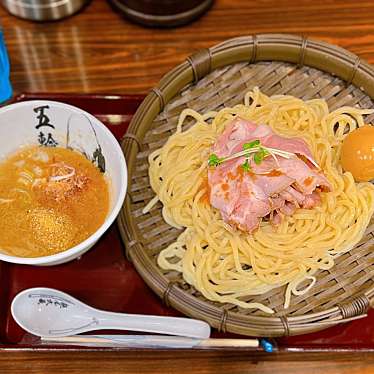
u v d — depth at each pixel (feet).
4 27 1.80
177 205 1.40
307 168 1.31
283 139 1.35
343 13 1.81
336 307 1.28
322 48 1.45
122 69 1.74
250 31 1.79
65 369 1.37
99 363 1.37
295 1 1.82
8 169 1.40
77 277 1.42
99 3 1.82
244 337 1.33
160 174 1.44
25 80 1.73
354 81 1.46
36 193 1.37
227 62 1.49
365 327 1.37
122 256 1.43
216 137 1.45
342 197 1.39
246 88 1.50
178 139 1.46
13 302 1.32
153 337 1.32
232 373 1.37
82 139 1.39
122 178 1.29
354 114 1.46
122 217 1.34
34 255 1.31
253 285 1.35
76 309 1.35
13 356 1.37
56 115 1.37
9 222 1.33
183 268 1.35
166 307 1.39
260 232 1.38
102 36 1.78
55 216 1.34
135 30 1.79
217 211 1.40
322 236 1.38
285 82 1.51
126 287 1.41
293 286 1.34
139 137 1.42
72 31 1.79
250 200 1.30
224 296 1.34
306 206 1.37
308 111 1.46
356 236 1.37
